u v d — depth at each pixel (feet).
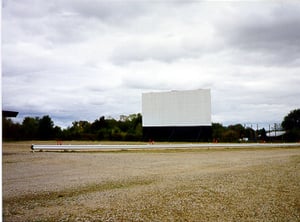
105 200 22.11
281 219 17.54
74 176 33.65
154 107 126.52
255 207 19.99
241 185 27.63
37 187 27.09
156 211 19.20
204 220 17.39
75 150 74.74
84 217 18.03
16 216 18.31
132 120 197.57
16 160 50.42
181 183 28.96
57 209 19.83
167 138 123.85
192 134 119.34
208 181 29.96
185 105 121.08
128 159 54.34
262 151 77.82
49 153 65.21
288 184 28.12
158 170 39.09
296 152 73.36
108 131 180.24
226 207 20.02
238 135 152.87
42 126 170.19
